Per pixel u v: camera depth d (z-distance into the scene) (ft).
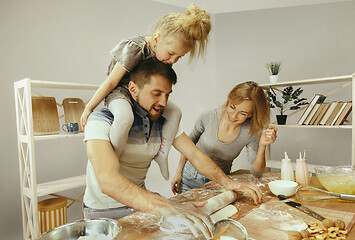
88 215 3.56
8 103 6.67
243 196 3.55
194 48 3.69
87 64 8.05
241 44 10.22
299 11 9.37
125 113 3.08
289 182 3.62
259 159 4.62
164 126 3.85
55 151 7.48
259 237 2.32
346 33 8.73
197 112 9.68
